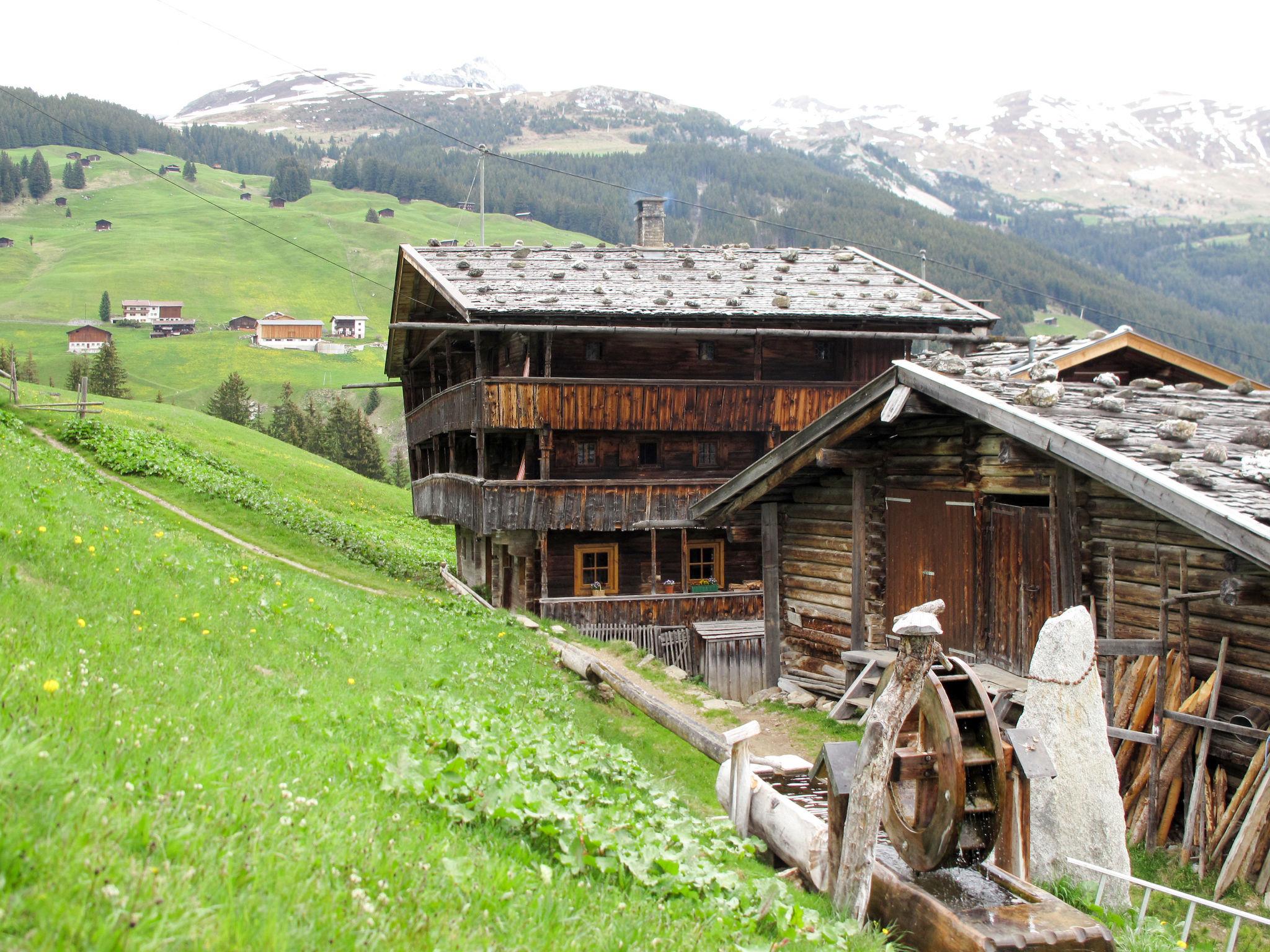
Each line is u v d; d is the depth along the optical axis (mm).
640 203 35375
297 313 194625
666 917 5086
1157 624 11164
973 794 6691
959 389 12391
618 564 27469
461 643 16359
